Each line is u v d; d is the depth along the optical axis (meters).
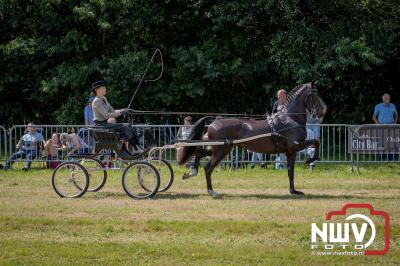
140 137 14.17
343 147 19.05
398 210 12.30
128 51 22.92
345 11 22.38
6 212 12.25
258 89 23.48
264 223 11.03
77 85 22.84
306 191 14.80
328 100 23.62
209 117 14.27
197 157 14.36
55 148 18.50
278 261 9.21
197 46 22.62
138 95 23.05
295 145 13.95
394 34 21.70
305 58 21.67
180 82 22.81
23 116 25.06
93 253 9.57
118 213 12.09
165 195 14.21
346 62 21.03
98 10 22.42
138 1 22.36
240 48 22.61
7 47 22.73
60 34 23.64
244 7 21.72
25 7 23.36
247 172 17.84
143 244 9.98
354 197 13.88
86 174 13.95
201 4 22.38
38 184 15.77
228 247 9.84
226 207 12.60
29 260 9.30
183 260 9.27
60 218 11.62
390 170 18.41
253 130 13.92
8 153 19.08
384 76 23.81
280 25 22.52
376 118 20.16
